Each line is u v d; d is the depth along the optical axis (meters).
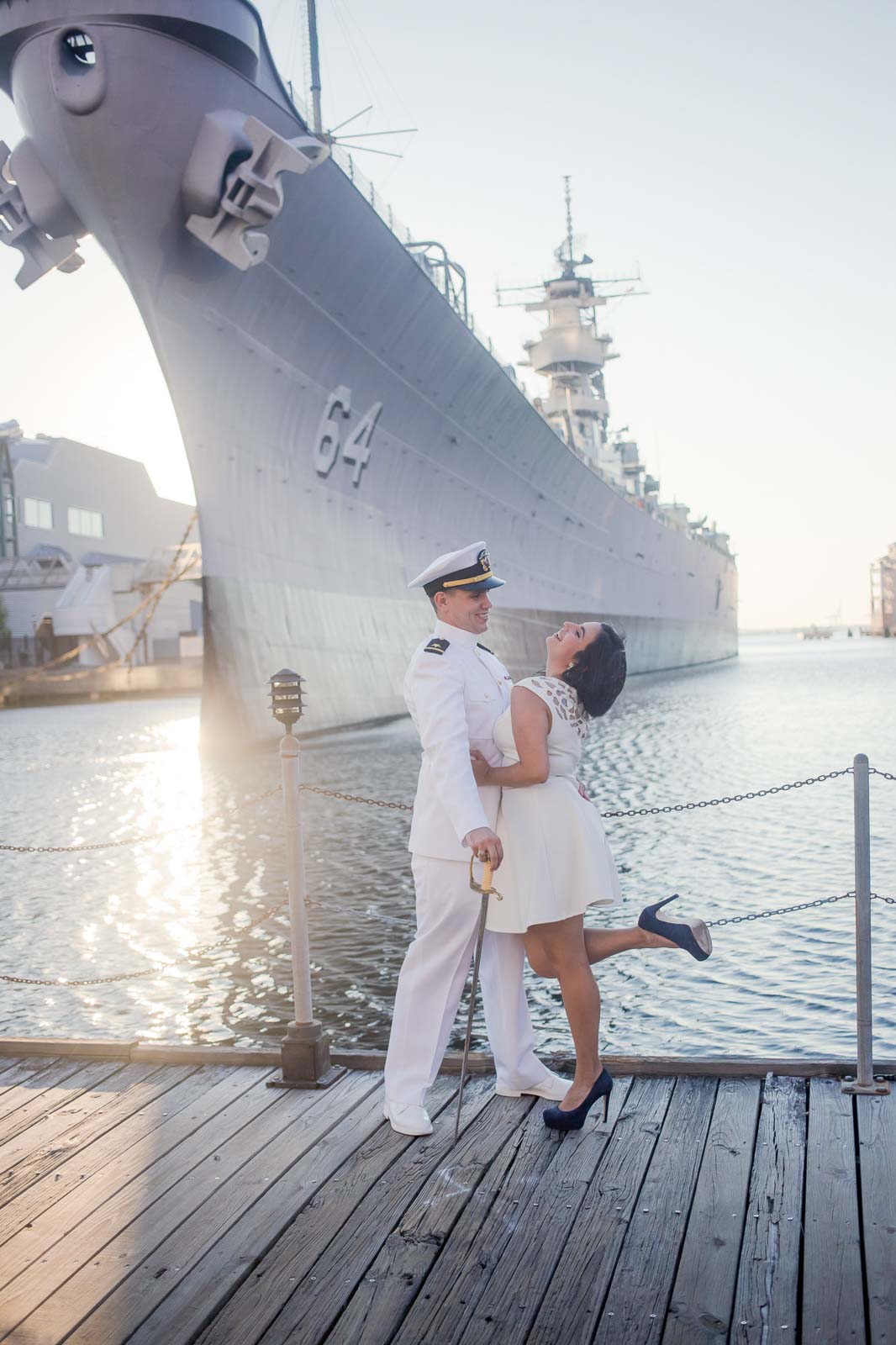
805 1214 2.79
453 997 3.43
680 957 7.72
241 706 19.05
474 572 3.28
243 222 14.46
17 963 7.83
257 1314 2.47
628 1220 2.80
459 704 3.16
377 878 9.77
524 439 29.92
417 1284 2.56
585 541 40.50
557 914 3.16
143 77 13.09
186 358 16.53
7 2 12.92
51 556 56.62
